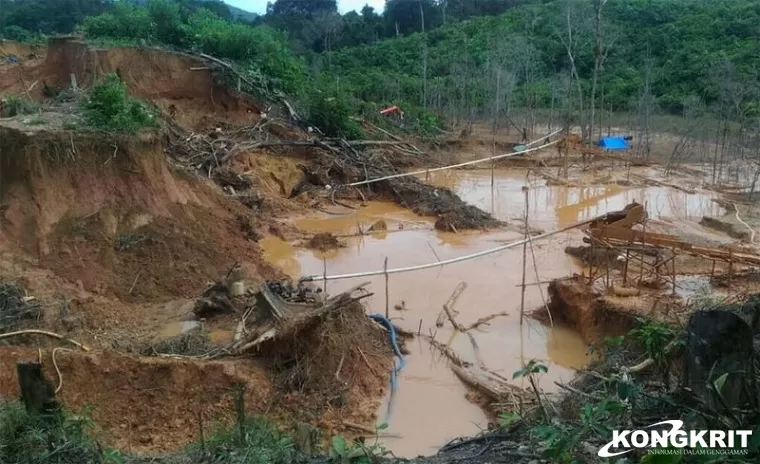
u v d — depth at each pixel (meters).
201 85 31.69
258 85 33.56
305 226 23.69
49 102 24.53
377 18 79.81
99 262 15.64
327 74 50.25
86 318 13.38
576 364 13.66
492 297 17.11
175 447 10.04
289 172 27.73
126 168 17.45
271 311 12.72
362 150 32.12
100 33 34.41
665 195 28.27
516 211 26.05
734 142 35.38
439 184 30.52
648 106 37.31
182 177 20.39
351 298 13.73
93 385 10.74
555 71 52.03
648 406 6.99
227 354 12.16
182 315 14.54
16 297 13.04
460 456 7.69
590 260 16.59
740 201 26.67
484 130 44.28
